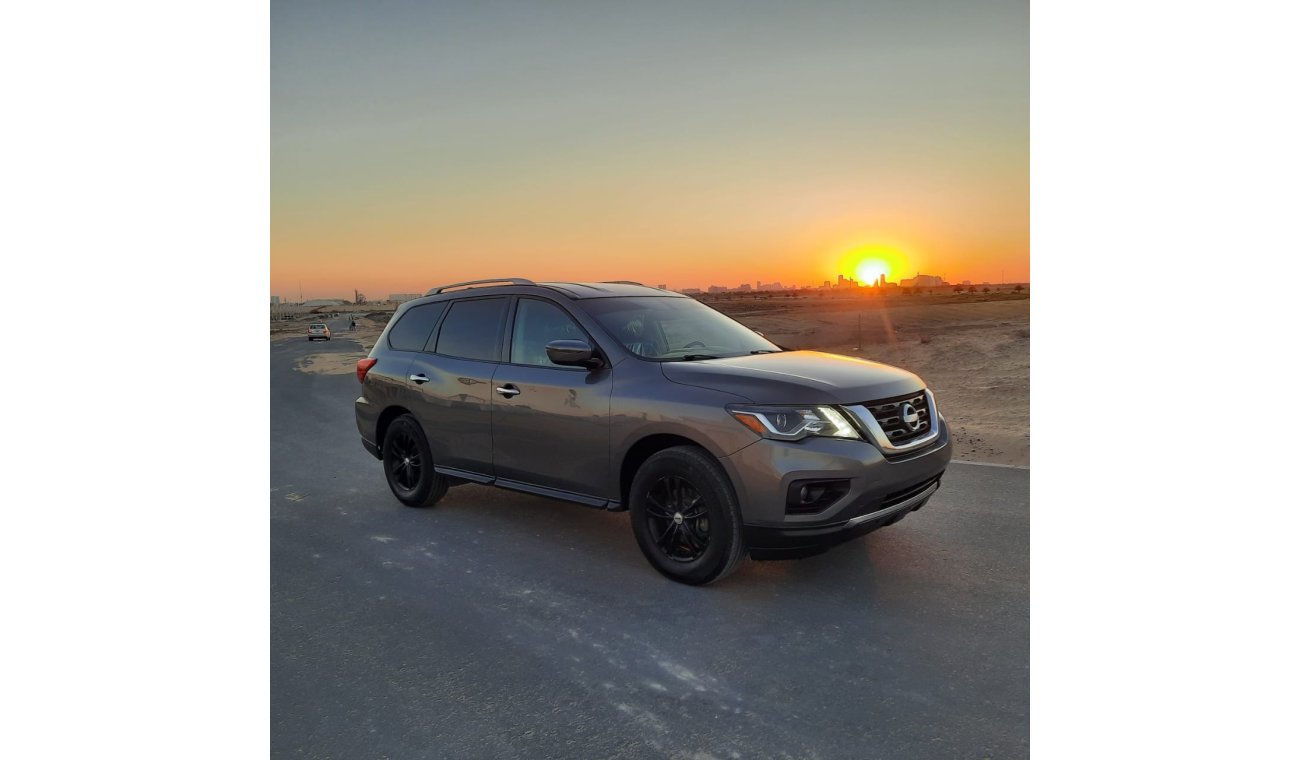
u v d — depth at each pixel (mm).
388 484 6547
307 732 2844
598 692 3090
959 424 8859
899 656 3324
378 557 4832
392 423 6062
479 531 5340
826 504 3768
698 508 4098
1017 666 3207
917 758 2598
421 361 5742
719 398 3969
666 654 3402
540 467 4875
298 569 4629
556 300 5000
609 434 4418
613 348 4586
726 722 2848
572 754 2670
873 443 3807
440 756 2680
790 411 3787
